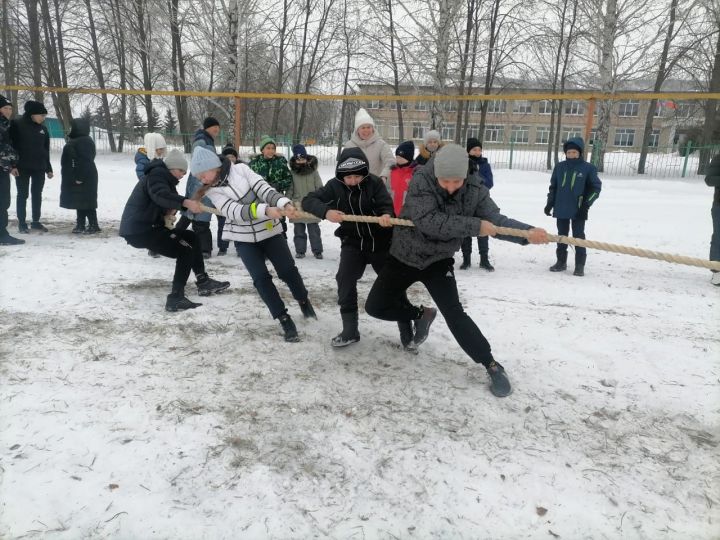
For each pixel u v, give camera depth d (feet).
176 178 15.81
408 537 7.45
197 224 23.43
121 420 10.01
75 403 10.54
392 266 11.82
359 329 15.07
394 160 20.71
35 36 76.59
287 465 8.85
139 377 11.75
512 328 15.37
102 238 26.20
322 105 114.11
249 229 13.84
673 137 122.01
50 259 21.52
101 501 7.93
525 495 8.31
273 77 91.66
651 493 8.43
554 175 22.12
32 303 16.35
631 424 10.40
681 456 9.41
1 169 23.13
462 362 13.05
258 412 10.43
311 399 10.99
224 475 8.56
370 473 8.72
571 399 11.32
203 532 7.41
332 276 20.97
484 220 10.63
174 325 14.97
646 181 56.39
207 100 87.20
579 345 14.21
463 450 9.39
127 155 76.74
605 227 31.35
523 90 88.28
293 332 14.01
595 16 66.18
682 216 35.32
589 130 35.73
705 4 62.44
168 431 9.69
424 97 37.32
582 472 8.90
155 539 7.26
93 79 86.58
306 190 23.67
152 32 77.61
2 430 9.53
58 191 41.81
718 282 20.53
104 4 77.30
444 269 11.65
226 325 15.06
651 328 15.57
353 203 12.92
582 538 7.50
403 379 12.03
